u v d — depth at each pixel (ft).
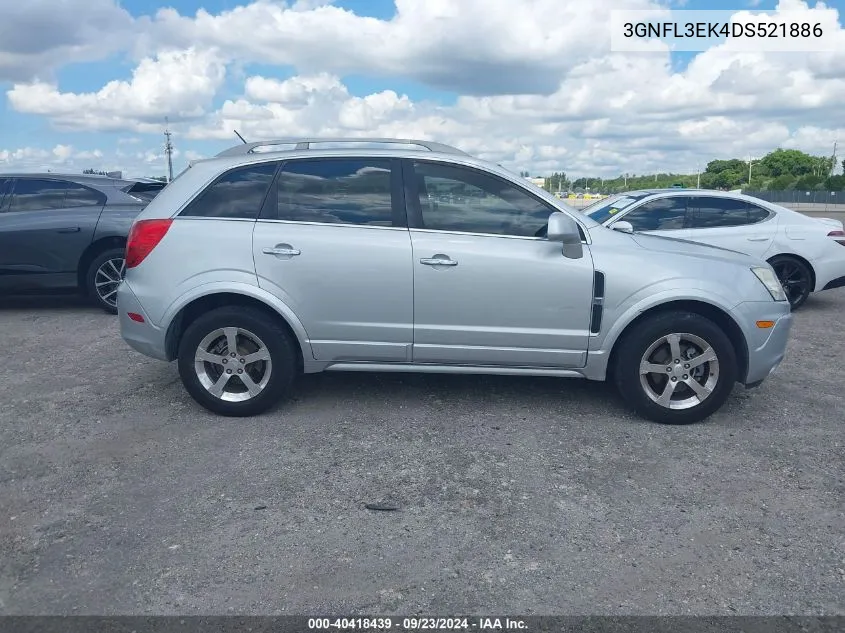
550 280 16.02
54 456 14.78
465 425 16.44
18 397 18.49
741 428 16.47
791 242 30.42
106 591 10.21
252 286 16.17
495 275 16.03
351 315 16.30
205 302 16.79
